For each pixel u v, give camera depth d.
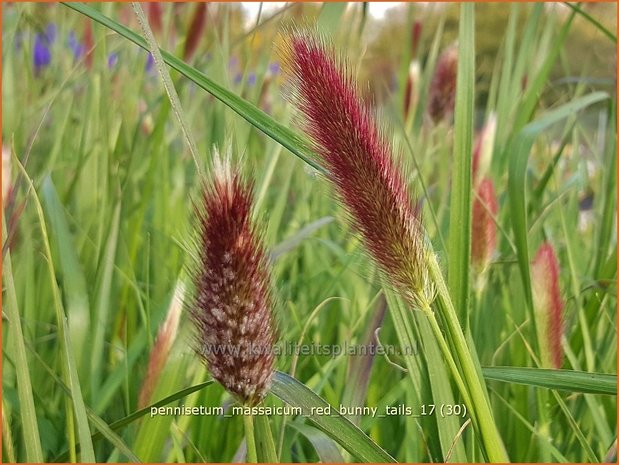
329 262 0.59
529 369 0.26
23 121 0.57
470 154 0.28
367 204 0.23
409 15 0.63
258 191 0.37
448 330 0.23
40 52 0.71
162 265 0.51
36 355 0.28
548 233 0.50
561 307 0.34
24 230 0.47
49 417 0.37
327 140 0.23
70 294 0.37
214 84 0.26
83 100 0.63
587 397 0.36
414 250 0.23
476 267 0.40
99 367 0.37
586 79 0.61
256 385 0.22
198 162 0.22
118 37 0.56
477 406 0.23
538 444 0.38
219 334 0.22
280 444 0.28
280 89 0.24
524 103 0.48
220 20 0.56
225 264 0.22
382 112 0.25
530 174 0.59
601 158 0.65
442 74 0.59
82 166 0.52
